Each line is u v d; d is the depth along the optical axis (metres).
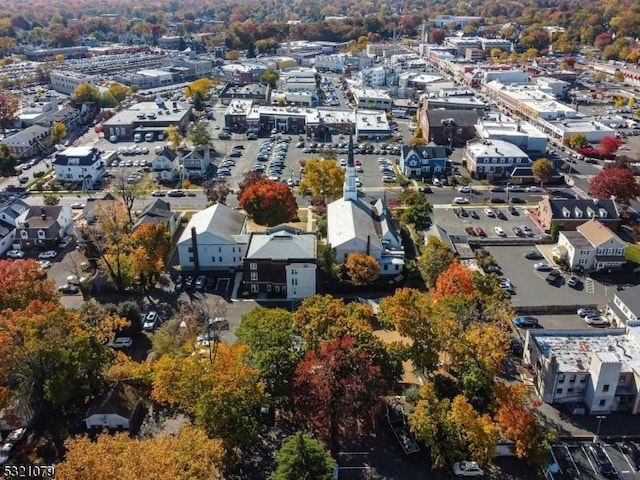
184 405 77.50
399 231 138.25
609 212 140.62
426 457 78.50
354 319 90.06
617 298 108.31
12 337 80.88
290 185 177.25
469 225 149.50
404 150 187.62
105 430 71.56
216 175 187.12
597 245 124.88
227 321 108.00
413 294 99.94
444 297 98.50
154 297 117.00
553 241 138.75
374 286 118.88
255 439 76.44
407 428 81.75
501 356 85.44
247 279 117.19
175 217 144.62
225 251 125.25
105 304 109.31
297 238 119.94
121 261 117.88
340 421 82.94
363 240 122.19
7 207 141.25
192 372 79.00
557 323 108.38
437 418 76.75
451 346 86.50
